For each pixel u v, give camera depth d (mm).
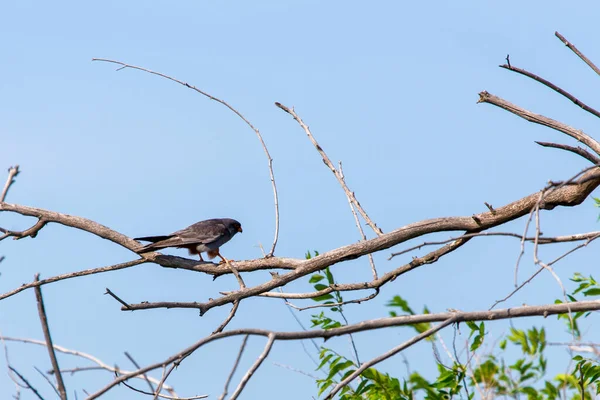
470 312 8336
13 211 13836
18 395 7715
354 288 12430
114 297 10289
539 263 7383
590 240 9195
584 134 11688
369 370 11258
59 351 9711
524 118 12039
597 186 11547
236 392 7312
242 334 7516
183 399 8969
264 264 13242
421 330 11672
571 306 8469
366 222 12961
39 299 7199
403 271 12523
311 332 7770
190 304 11242
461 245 12609
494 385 11555
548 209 12070
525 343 12070
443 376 11312
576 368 11234
